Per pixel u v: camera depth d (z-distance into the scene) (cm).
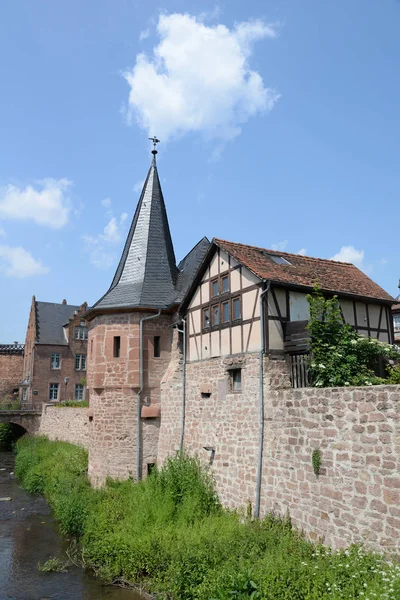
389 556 744
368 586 637
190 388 1484
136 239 2009
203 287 1451
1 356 5303
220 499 1266
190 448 1455
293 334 1138
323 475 903
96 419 1741
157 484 1365
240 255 1274
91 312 1806
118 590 1019
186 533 1084
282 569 752
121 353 1736
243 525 1063
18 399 5247
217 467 1297
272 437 1076
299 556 827
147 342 1733
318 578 702
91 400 1816
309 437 949
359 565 716
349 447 848
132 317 1744
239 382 1255
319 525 903
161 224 2036
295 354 1134
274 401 1080
